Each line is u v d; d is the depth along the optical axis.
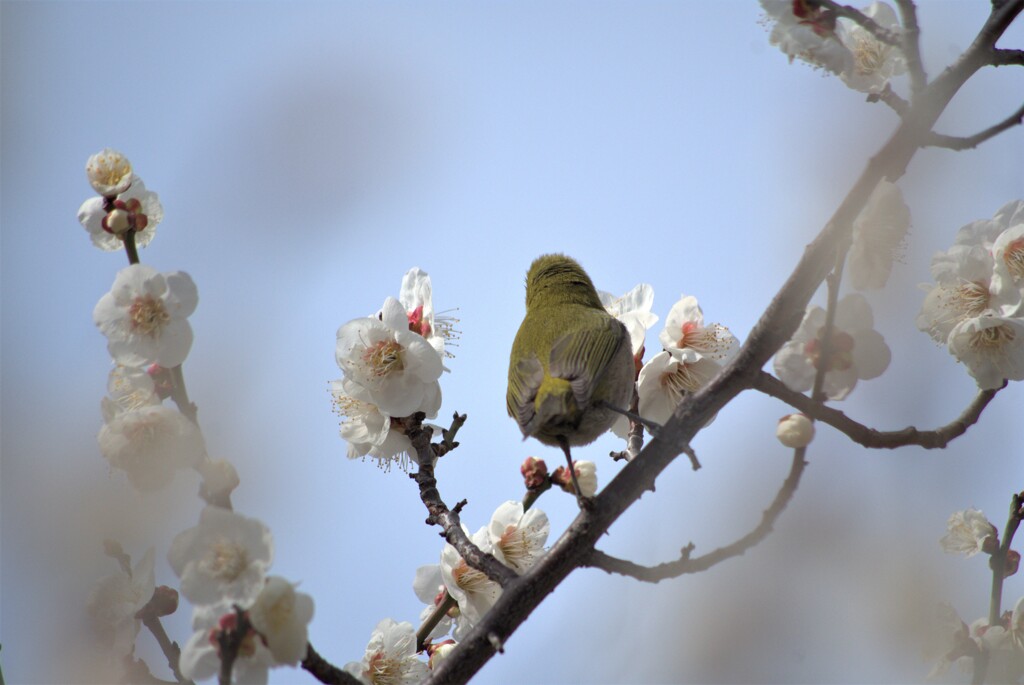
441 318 9.20
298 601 6.07
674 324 9.37
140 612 7.33
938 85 7.07
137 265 7.06
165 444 6.78
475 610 8.89
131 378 7.04
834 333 6.88
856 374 6.91
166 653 7.34
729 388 7.20
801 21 7.71
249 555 6.12
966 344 7.58
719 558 7.00
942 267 7.89
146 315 7.03
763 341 7.11
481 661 7.11
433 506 8.34
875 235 6.80
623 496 7.31
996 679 8.78
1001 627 8.77
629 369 9.64
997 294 7.68
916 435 7.17
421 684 7.12
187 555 6.10
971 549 9.23
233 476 6.79
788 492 6.92
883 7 8.34
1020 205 7.96
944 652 8.80
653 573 7.11
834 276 6.77
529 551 8.92
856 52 8.27
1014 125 6.89
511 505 9.10
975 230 7.95
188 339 7.05
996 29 7.11
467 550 7.87
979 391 7.49
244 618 5.97
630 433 9.40
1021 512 8.98
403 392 8.50
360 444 8.85
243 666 6.12
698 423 7.32
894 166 6.91
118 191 7.61
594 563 7.23
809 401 6.93
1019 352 7.48
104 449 6.76
